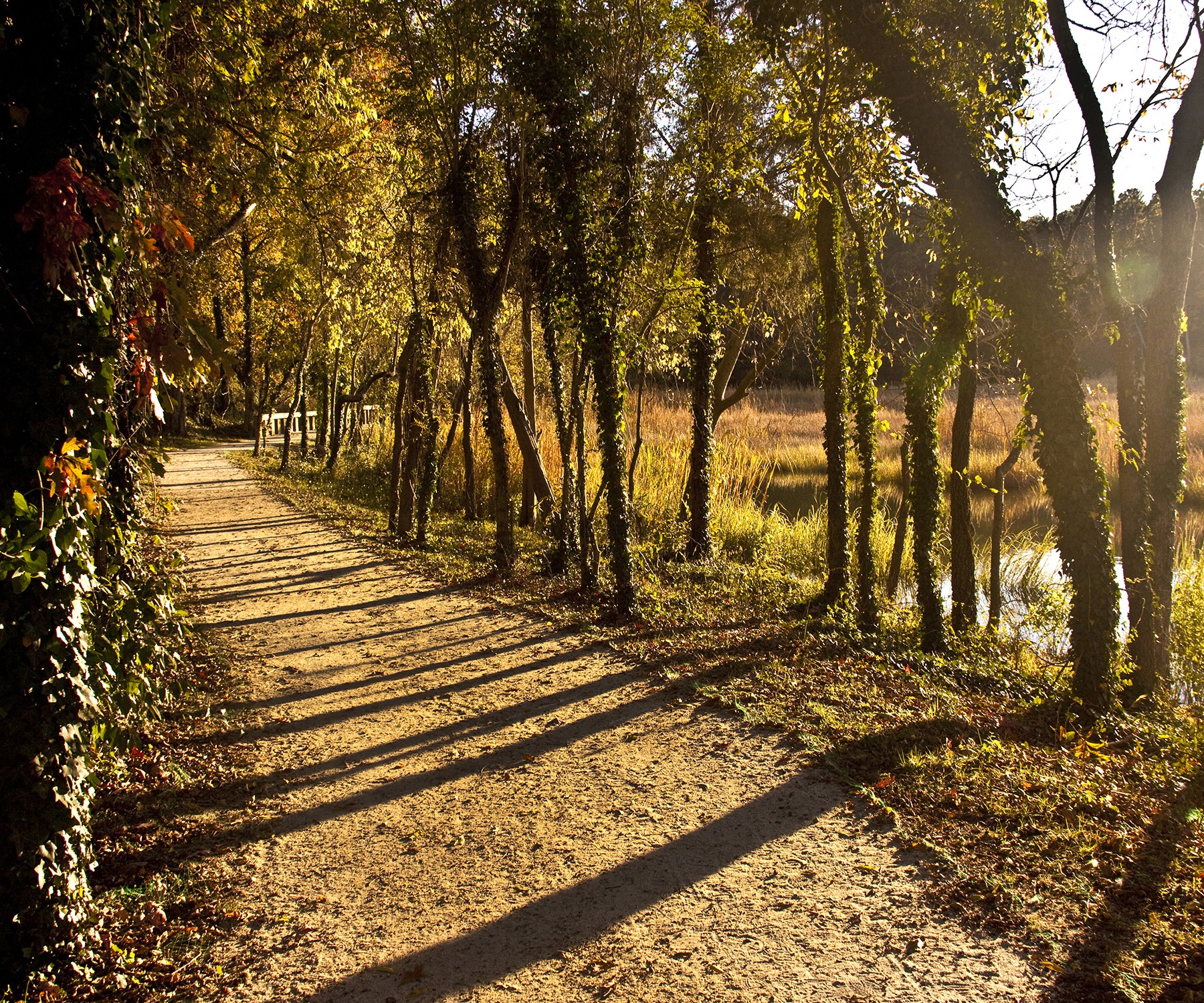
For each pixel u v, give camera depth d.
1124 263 8.38
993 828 4.86
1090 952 3.68
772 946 3.87
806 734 6.42
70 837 3.76
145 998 3.62
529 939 4.00
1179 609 9.04
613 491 10.63
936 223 8.22
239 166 11.41
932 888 4.29
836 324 10.43
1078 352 6.84
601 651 8.95
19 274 3.58
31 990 3.54
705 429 14.43
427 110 12.41
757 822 5.10
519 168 12.07
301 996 3.63
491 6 11.43
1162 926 3.82
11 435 3.56
